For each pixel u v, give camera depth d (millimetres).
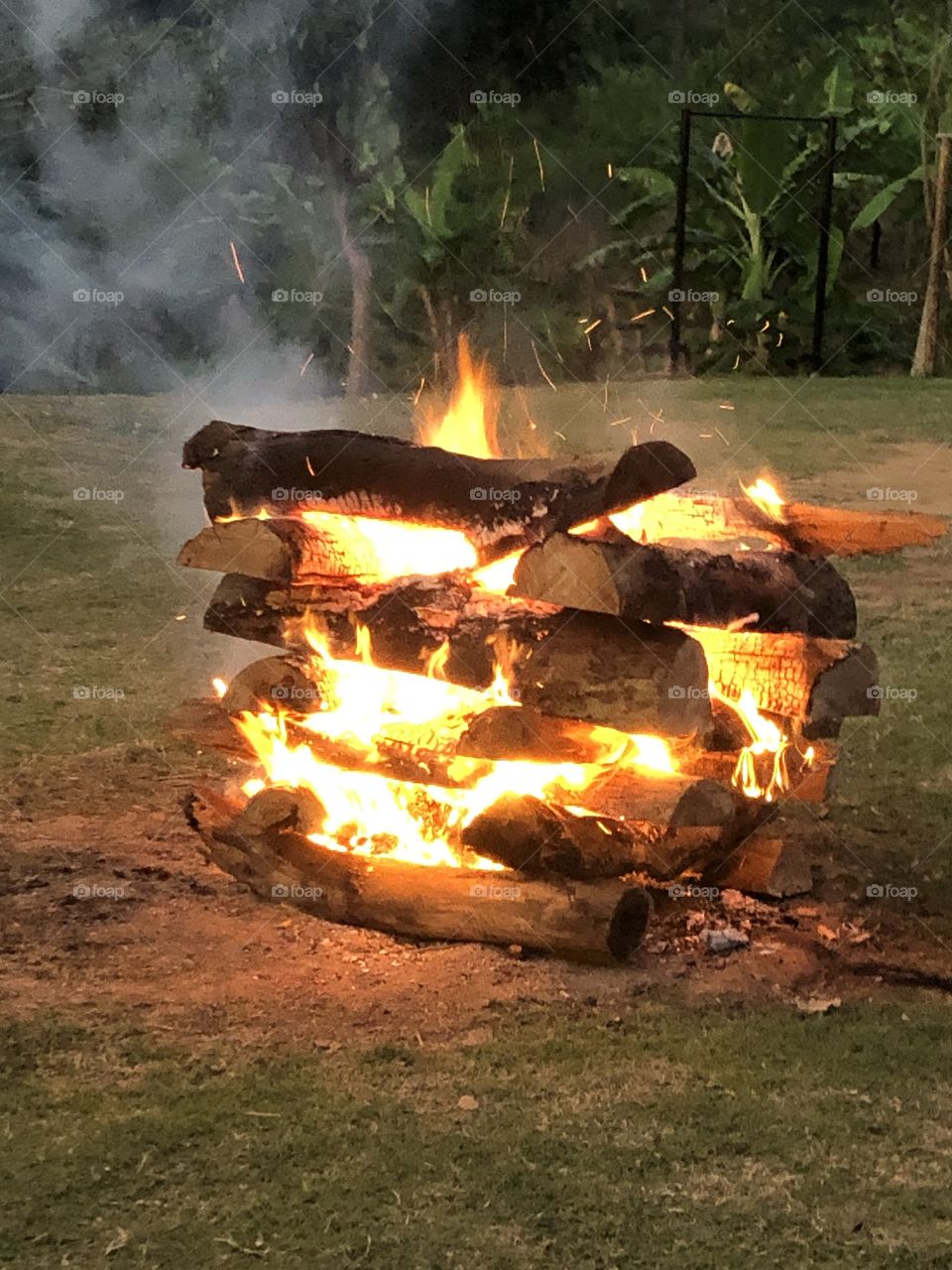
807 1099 3633
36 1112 3537
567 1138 3445
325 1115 3529
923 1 20062
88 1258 3027
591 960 4258
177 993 4109
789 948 4461
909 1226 3154
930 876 5012
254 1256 3035
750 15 22234
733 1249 3070
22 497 10250
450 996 4098
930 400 14516
